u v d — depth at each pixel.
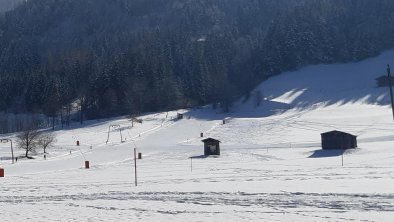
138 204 23.33
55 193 29.58
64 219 20.28
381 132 76.25
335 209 19.75
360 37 175.00
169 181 33.53
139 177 37.97
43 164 62.41
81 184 34.59
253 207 21.14
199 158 59.69
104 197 26.53
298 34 175.25
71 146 87.44
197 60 163.88
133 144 85.25
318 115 104.94
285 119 103.06
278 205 21.31
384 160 41.88
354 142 58.62
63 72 172.12
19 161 68.00
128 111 135.75
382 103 113.12
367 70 155.50
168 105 139.62
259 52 178.12
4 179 41.97
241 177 34.16
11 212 22.53
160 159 60.91
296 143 73.44
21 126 134.25
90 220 19.84
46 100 147.00
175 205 22.55
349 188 24.69
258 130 92.62
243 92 150.88
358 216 18.25
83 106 141.75
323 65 170.00
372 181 27.16
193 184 30.38
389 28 180.25
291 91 142.12
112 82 148.00
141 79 150.50
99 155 71.12
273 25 187.75
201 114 128.00
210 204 22.48
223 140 85.56
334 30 181.88
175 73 170.38
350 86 138.50
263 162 49.22
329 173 33.31
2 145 94.06
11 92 164.00
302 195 23.41
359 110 106.62
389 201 20.73
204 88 148.75
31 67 185.62
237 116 122.81
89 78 161.12
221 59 171.00
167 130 101.44
